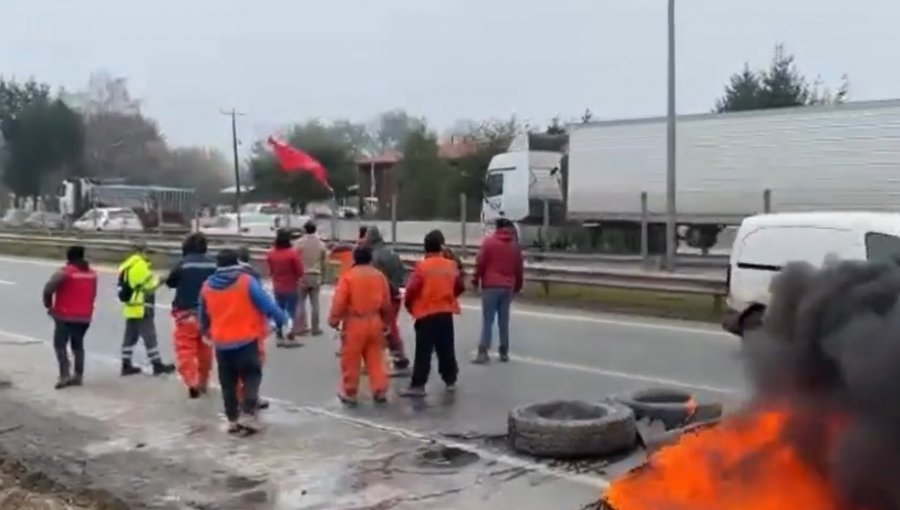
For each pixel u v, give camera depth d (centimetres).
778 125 2538
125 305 1152
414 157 5050
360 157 5553
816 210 2473
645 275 1734
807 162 2483
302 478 698
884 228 1048
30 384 1095
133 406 963
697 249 2867
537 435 736
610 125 2928
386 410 922
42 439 831
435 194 4941
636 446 746
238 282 841
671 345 1292
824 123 2444
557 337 1396
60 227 4638
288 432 839
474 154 4912
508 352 1259
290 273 1357
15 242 3791
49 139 6397
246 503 645
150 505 645
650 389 872
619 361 1170
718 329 1440
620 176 2906
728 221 2667
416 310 990
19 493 681
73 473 727
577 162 3028
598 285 1819
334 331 1497
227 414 844
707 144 2695
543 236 3084
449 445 780
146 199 5428
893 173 2317
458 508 623
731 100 5247
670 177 2167
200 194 6106
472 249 2642
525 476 690
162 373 1158
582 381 1046
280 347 1345
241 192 6097
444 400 962
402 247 2689
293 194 5238
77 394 1031
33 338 1474
